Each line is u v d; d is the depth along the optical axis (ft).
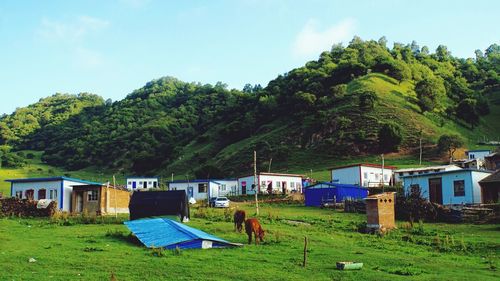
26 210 145.38
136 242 87.92
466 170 166.09
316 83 545.85
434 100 472.85
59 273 60.85
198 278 59.41
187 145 553.23
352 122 422.82
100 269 63.77
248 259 72.43
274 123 507.30
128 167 521.65
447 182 172.14
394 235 109.81
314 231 112.68
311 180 298.76
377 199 116.37
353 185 237.66
